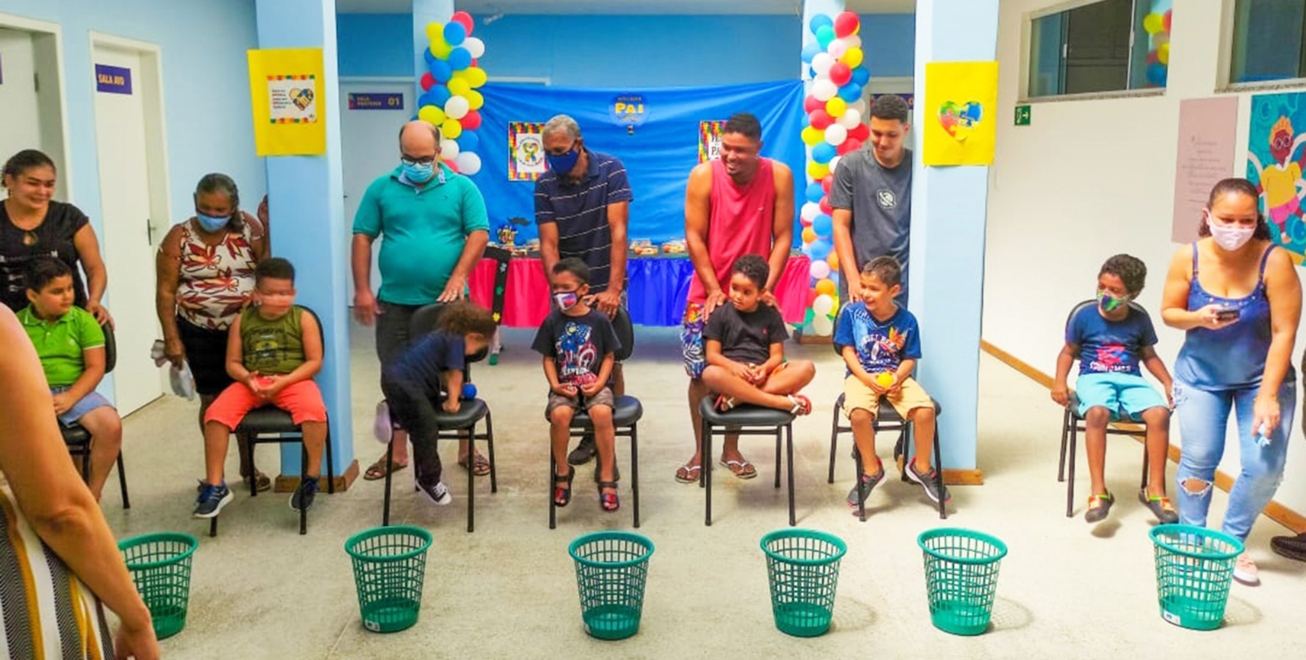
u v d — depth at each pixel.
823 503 4.19
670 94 7.50
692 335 4.38
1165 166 4.88
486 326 3.95
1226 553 3.06
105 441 3.79
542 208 4.34
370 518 4.04
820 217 6.73
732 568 3.57
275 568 3.57
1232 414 4.32
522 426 5.38
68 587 1.30
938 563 3.07
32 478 1.23
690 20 9.54
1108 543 3.76
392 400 3.83
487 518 4.04
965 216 4.27
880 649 3.01
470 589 3.41
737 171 4.14
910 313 4.25
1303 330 3.83
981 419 5.44
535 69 9.59
